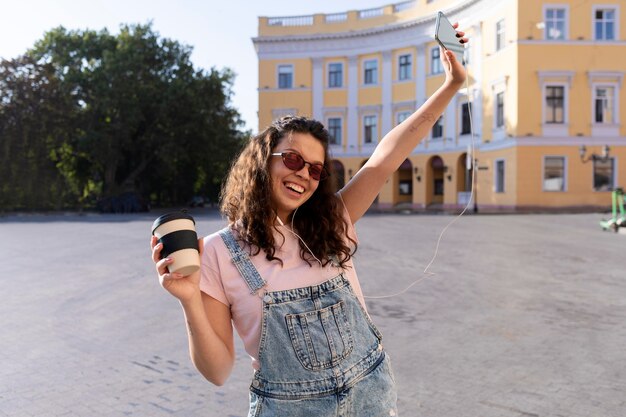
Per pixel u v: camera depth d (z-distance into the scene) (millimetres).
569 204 31062
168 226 1620
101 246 14805
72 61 41031
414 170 40500
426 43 39344
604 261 11531
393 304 7559
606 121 31344
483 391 4379
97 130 39250
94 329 6438
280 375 1745
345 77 43031
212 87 40594
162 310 7379
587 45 31109
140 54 39375
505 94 32469
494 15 33500
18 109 37562
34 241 16234
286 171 1865
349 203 2137
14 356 5402
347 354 1785
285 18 43656
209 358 1711
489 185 34188
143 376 4836
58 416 3998
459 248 13758
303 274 1822
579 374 4730
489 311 7109
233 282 1788
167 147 38500
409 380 4652
